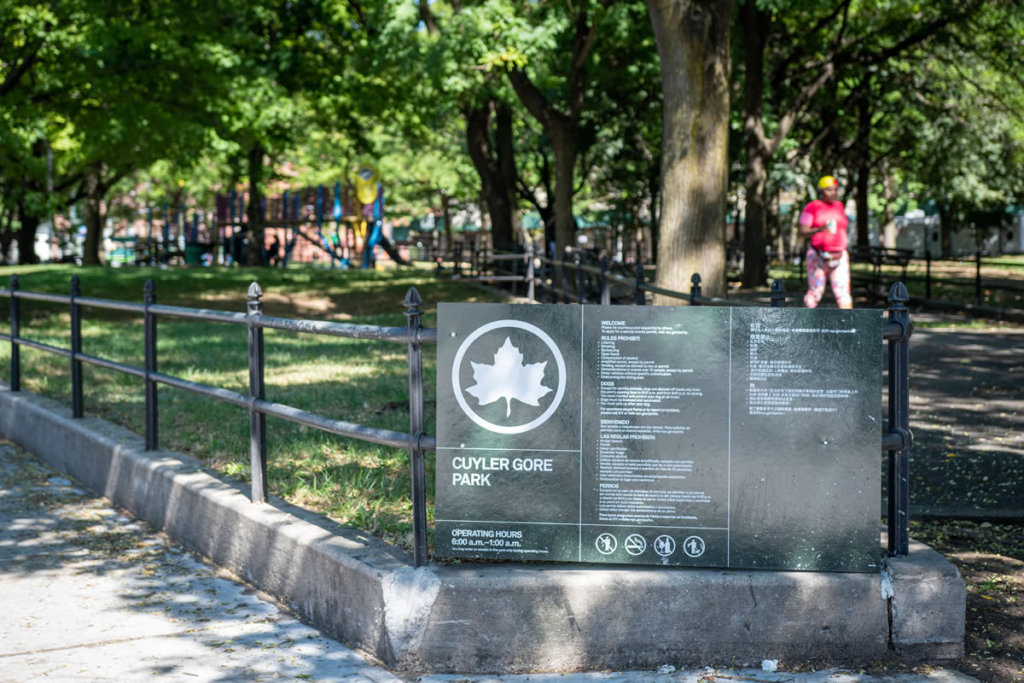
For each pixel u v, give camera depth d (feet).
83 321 55.93
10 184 70.90
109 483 23.29
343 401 28.12
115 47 58.44
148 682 13.38
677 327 13.73
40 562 18.93
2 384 32.37
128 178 147.43
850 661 13.47
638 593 13.53
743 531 13.73
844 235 44.16
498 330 13.97
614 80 86.94
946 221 166.81
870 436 13.57
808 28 93.40
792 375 13.61
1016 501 19.63
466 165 159.02
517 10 60.59
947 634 13.42
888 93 106.52
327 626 15.40
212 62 64.80
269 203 133.49
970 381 33.47
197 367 35.70
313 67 81.20
